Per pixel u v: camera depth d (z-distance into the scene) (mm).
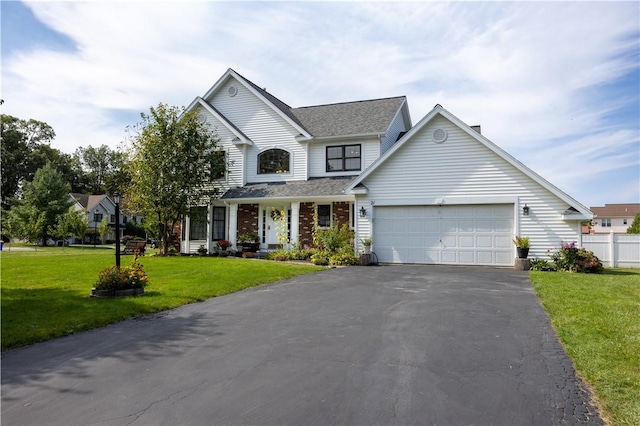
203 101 21984
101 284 8789
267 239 20766
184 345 5523
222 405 3674
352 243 17703
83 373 4539
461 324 6438
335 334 5941
